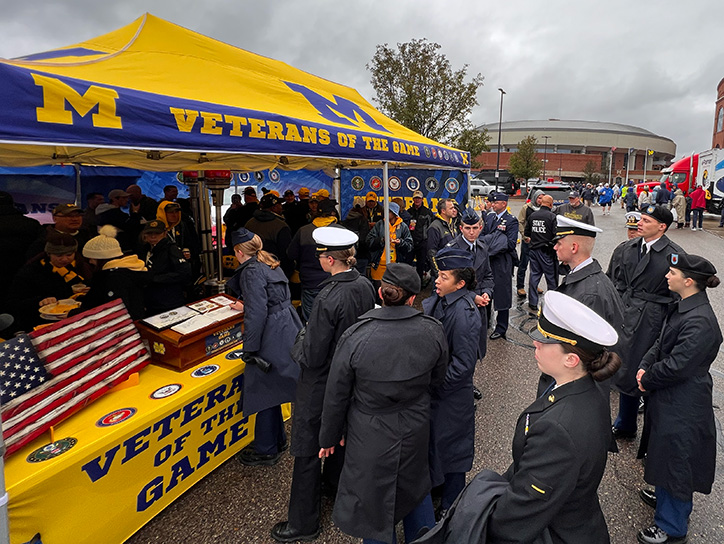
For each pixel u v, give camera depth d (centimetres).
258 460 303
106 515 216
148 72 291
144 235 311
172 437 250
